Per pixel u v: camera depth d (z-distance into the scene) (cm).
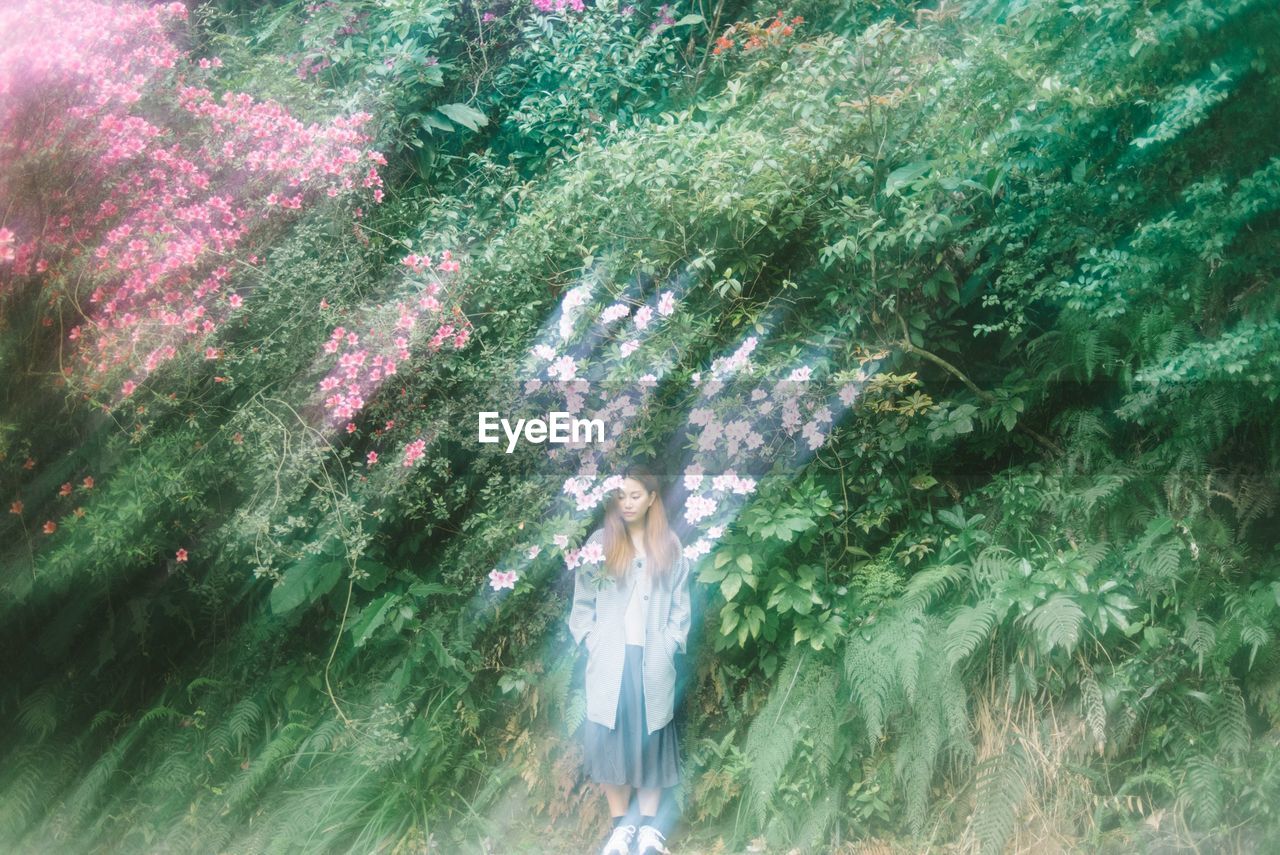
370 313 373
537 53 457
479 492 401
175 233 351
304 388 370
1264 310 323
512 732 397
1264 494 351
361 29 451
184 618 438
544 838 377
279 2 468
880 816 357
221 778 405
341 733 389
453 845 374
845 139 367
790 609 379
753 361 376
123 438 369
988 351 407
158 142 365
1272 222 326
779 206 369
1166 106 322
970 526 371
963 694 347
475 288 381
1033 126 338
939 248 372
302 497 379
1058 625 331
